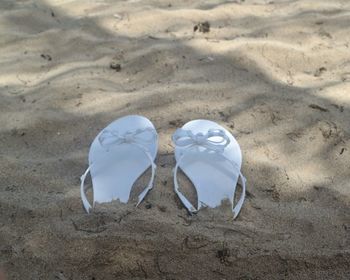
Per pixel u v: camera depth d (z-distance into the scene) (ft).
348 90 2.53
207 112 2.43
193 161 2.19
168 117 2.42
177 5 3.31
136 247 1.82
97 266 1.80
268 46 2.82
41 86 2.66
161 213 1.96
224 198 2.03
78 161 2.21
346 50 2.82
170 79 2.65
